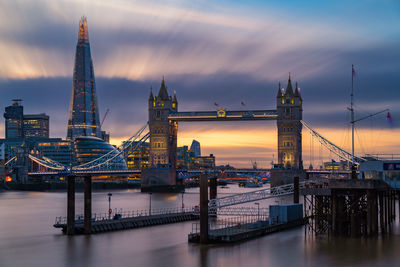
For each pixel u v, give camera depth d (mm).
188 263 80375
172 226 121062
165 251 89250
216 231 99750
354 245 89938
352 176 109375
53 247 94375
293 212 115938
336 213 96062
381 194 102750
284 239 97812
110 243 97625
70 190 106812
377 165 103438
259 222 107438
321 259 81000
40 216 161875
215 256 84438
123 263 81438
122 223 116250
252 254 85312
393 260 79750
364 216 99875
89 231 107562
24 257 87750
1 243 101812
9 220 148875
